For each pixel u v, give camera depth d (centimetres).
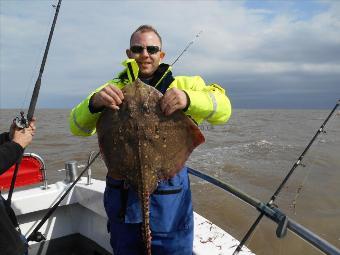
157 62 141
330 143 1215
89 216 207
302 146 1109
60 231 209
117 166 126
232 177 674
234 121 3020
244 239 124
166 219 127
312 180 648
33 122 141
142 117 122
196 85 139
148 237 112
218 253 137
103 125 128
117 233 136
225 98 132
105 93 121
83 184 206
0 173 123
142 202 117
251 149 1044
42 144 1053
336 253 86
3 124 1706
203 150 1030
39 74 154
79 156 820
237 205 490
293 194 560
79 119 132
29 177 196
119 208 132
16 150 128
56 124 2181
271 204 126
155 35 139
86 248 212
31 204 193
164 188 127
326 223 442
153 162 122
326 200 528
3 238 123
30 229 199
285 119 3481
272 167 764
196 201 511
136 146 121
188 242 134
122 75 143
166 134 123
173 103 118
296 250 362
